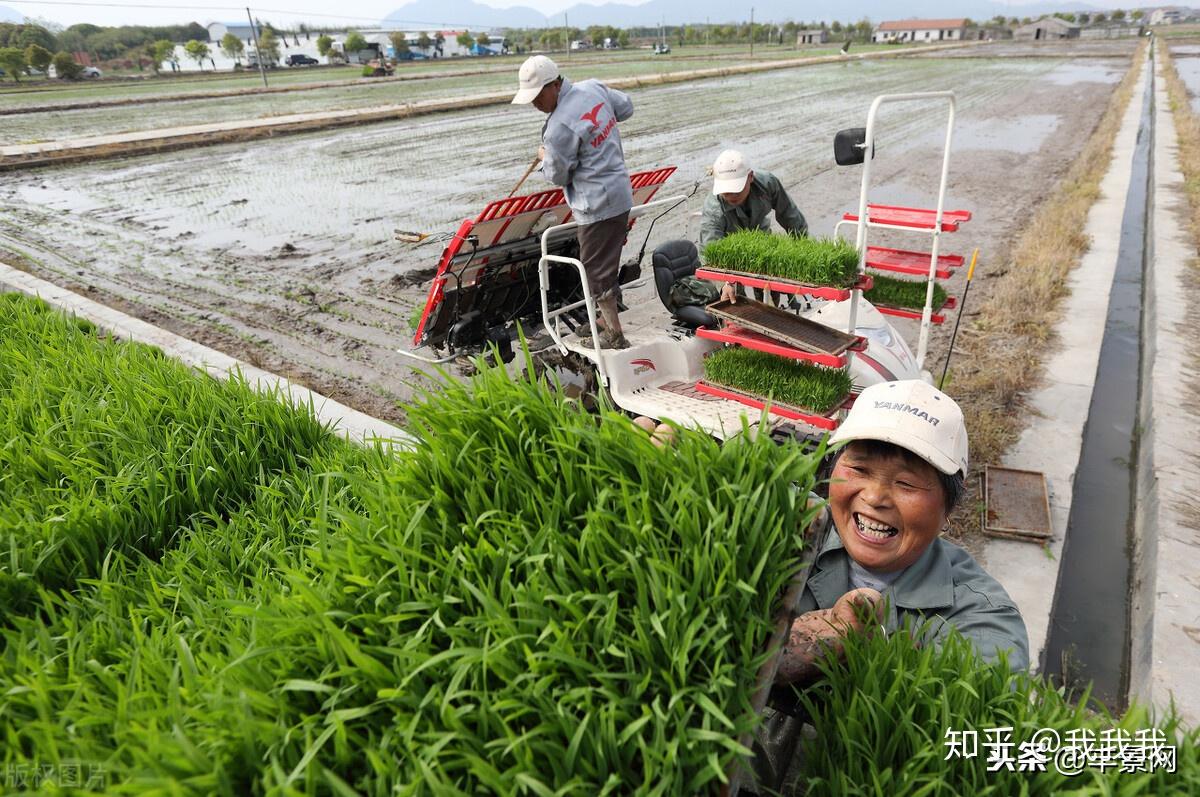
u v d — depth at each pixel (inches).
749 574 57.1
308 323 297.4
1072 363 228.8
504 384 73.2
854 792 55.2
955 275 323.0
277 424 137.7
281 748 47.8
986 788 52.7
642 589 52.7
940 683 61.2
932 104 992.2
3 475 117.6
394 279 353.1
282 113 1066.1
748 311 153.2
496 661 49.9
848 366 147.8
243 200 539.8
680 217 448.5
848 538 72.4
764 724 70.9
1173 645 121.1
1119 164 524.4
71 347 182.4
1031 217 417.4
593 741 46.5
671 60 2493.8
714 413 161.8
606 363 174.6
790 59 2388.0
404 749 47.7
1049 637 137.5
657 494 62.5
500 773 46.0
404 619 56.2
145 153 762.2
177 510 115.0
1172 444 179.3
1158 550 143.8
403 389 238.2
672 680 49.3
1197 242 343.9
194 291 339.3
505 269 198.1
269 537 105.0
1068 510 161.0
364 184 588.1
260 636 58.1
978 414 199.3
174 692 53.9
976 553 149.7
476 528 61.7
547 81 168.6
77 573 98.1
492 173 619.5
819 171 567.8
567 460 65.6
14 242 426.3
